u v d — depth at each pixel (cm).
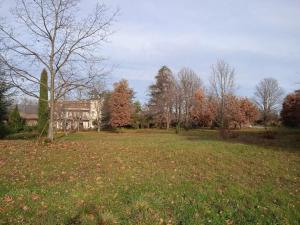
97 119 6719
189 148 1866
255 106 7156
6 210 648
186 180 980
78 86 2081
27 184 875
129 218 634
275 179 1027
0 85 1952
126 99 6494
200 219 632
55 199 733
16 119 4419
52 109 2012
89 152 1553
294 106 5803
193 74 6844
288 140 2678
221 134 3550
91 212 662
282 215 668
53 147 1672
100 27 2078
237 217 653
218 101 4991
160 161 1370
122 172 1086
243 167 1248
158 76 7712
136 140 2844
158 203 727
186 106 6469
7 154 1404
